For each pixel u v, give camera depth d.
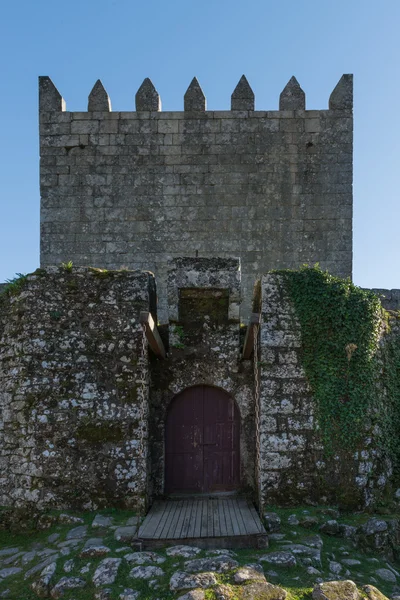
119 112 15.35
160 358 11.27
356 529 9.43
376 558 9.09
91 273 10.79
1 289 14.47
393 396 11.68
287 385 10.28
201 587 7.13
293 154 15.23
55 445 10.24
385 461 10.87
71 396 10.40
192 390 11.40
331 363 10.35
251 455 11.14
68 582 7.63
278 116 15.27
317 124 15.29
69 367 10.48
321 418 10.18
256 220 15.13
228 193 15.19
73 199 15.29
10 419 10.74
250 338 10.52
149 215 15.22
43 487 10.12
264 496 9.99
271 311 10.46
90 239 15.23
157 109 15.38
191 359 11.30
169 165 15.27
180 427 11.30
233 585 7.21
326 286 10.55
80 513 9.98
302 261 15.05
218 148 15.26
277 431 10.16
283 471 10.05
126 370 10.45
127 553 8.31
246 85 15.38
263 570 7.75
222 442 11.30
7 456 10.70
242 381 11.27
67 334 10.57
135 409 10.31
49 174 15.34
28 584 7.91
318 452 10.11
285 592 7.04
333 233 15.09
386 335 11.69
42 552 8.81
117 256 15.17
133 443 10.21
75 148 15.36
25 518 10.05
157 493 10.98
